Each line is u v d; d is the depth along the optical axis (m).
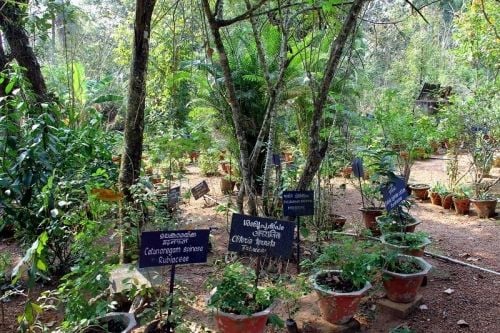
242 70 6.33
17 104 3.76
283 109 6.65
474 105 6.54
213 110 6.46
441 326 3.03
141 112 3.56
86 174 3.43
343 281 3.03
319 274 3.12
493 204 5.79
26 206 3.36
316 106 3.59
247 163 3.82
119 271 3.17
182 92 7.50
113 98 6.75
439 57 14.87
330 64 3.41
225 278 2.61
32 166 3.30
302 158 6.09
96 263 2.50
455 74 12.44
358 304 2.98
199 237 2.45
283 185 4.84
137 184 3.30
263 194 4.14
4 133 3.50
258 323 2.52
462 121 6.56
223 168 8.70
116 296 2.92
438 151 11.71
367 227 4.96
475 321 3.09
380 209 4.97
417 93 13.41
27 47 5.32
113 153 5.32
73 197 3.18
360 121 6.76
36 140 3.31
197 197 5.08
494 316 3.16
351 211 6.06
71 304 2.31
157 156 5.46
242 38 6.32
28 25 4.96
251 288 2.59
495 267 4.10
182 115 7.72
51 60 9.05
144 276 2.94
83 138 4.04
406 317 3.14
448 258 4.26
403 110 6.74
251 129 6.39
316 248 4.10
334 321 2.92
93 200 3.02
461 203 5.98
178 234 2.39
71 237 3.40
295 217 4.16
